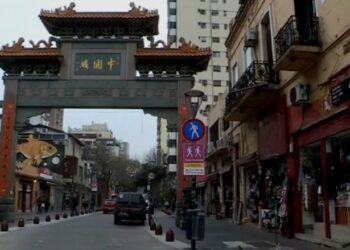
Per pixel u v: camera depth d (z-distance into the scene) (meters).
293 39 15.43
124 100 28.72
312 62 16.02
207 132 42.19
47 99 28.80
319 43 15.23
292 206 17.55
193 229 13.24
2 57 28.83
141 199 29.06
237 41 27.30
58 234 19.84
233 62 28.50
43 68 29.39
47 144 59.59
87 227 25.05
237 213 27.45
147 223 29.89
